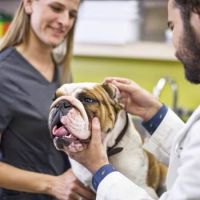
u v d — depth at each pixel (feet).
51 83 5.62
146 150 4.67
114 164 4.43
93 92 4.09
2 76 5.19
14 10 11.23
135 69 10.67
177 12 3.48
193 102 10.27
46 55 5.67
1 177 5.04
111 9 10.03
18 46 5.56
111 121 4.18
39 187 4.93
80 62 11.12
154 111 4.75
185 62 3.53
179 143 3.60
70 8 5.41
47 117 5.28
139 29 10.46
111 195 3.64
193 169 3.19
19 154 5.32
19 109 5.19
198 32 3.35
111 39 10.09
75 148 3.87
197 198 3.16
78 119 3.84
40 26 5.33
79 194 4.62
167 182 3.87
